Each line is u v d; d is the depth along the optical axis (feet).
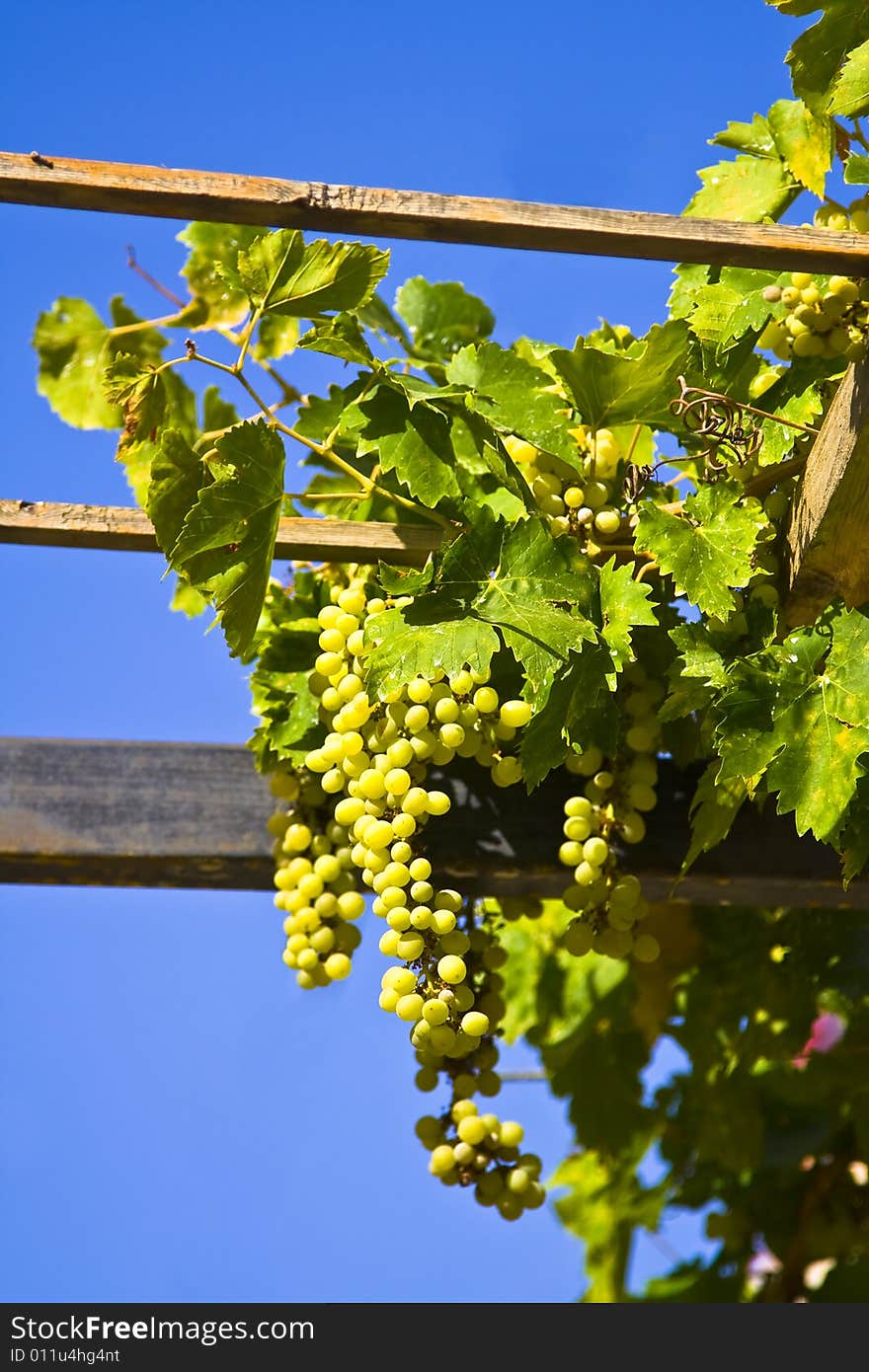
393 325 7.97
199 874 7.34
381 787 6.85
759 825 7.33
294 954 7.23
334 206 6.39
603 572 7.00
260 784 7.37
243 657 7.09
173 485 6.92
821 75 7.10
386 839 6.82
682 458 7.22
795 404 7.09
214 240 8.04
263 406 7.02
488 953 7.25
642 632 7.20
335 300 6.95
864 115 7.00
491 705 6.83
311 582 7.52
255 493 6.95
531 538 6.93
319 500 7.68
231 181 6.37
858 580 7.01
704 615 7.12
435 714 6.83
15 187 6.32
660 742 7.27
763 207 7.51
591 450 7.24
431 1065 7.10
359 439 7.12
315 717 7.25
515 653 6.75
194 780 7.35
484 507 6.97
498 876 7.20
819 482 6.92
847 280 6.84
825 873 7.31
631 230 6.49
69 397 8.16
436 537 7.08
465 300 7.98
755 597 7.09
